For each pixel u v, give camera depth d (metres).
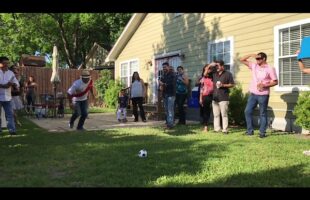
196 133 11.45
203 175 6.25
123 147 8.94
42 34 35.38
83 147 8.99
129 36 22.50
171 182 5.86
